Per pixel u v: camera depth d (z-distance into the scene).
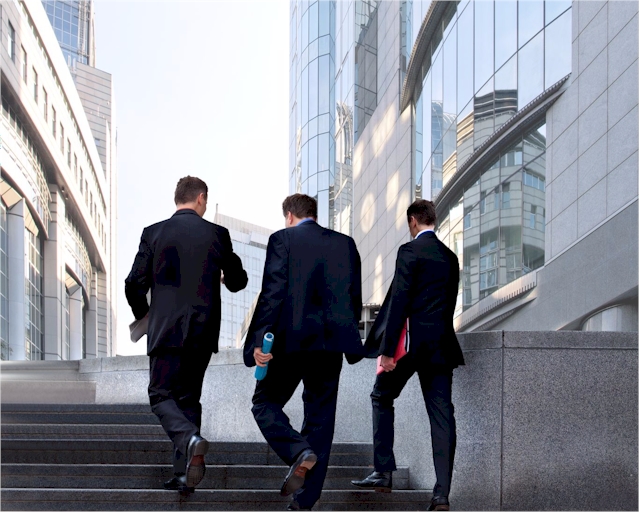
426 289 4.96
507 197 20.42
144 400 9.02
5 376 9.37
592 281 15.31
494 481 5.09
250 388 7.71
